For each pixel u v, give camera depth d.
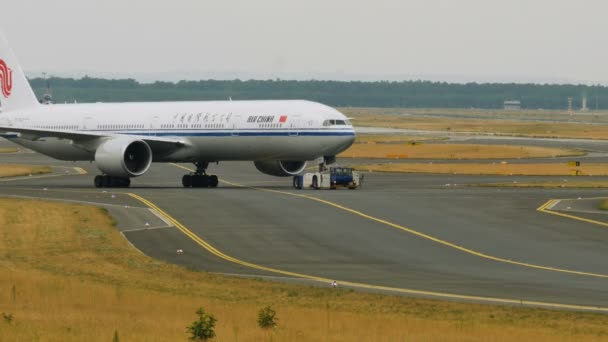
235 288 76.94
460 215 122.38
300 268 86.81
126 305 67.69
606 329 61.03
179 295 73.06
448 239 103.62
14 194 151.75
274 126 159.62
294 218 118.44
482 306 69.31
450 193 151.25
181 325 59.75
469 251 96.31
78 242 100.12
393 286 77.94
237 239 103.19
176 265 88.25
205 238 103.81
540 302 70.94
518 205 133.62
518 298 72.56
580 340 56.84
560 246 99.50
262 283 79.12
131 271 84.81
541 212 126.06
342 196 144.12
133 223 114.69
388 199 140.00
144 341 53.59
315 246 98.94
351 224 113.75
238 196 144.25
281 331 58.12
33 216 120.75
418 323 61.75
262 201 136.50
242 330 58.12
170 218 118.69
